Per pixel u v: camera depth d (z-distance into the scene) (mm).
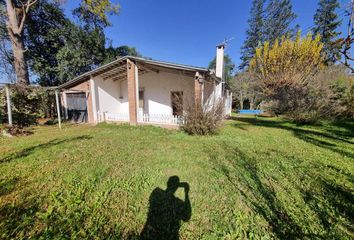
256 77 19625
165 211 2475
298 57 15180
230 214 2410
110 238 2021
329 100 9969
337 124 10336
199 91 8078
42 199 2723
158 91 12570
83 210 2477
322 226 2201
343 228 2176
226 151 5141
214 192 2953
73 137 7035
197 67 7629
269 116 16703
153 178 3432
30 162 4223
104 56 21188
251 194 2895
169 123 9320
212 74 8656
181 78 11617
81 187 3064
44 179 3367
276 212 2451
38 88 10594
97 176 3488
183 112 7867
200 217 2357
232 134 7648
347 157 4680
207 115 7293
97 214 2400
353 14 3451
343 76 11281
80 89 11695
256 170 3809
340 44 3650
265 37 30875
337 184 3229
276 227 2180
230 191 2977
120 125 10016
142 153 4938
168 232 2113
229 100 18781
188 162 4262
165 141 6336
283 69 15531
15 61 12938
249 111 23125
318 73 12078
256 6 31047
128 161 4320
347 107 10688
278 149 5398
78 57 17125
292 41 16656
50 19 17172
